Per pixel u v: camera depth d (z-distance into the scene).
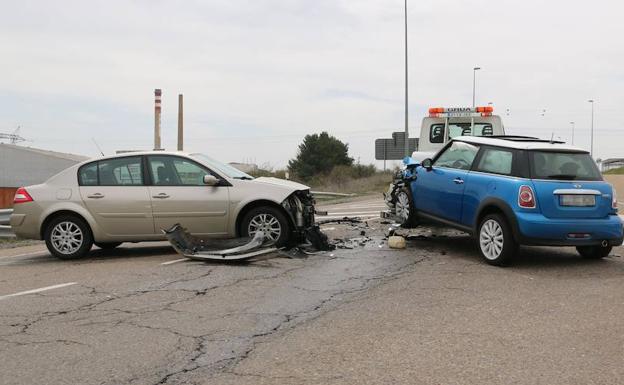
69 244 9.16
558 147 8.17
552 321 5.46
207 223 9.07
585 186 7.90
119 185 9.16
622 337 5.00
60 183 9.24
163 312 5.82
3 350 4.76
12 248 11.88
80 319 5.61
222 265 8.21
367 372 4.22
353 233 11.38
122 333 5.16
